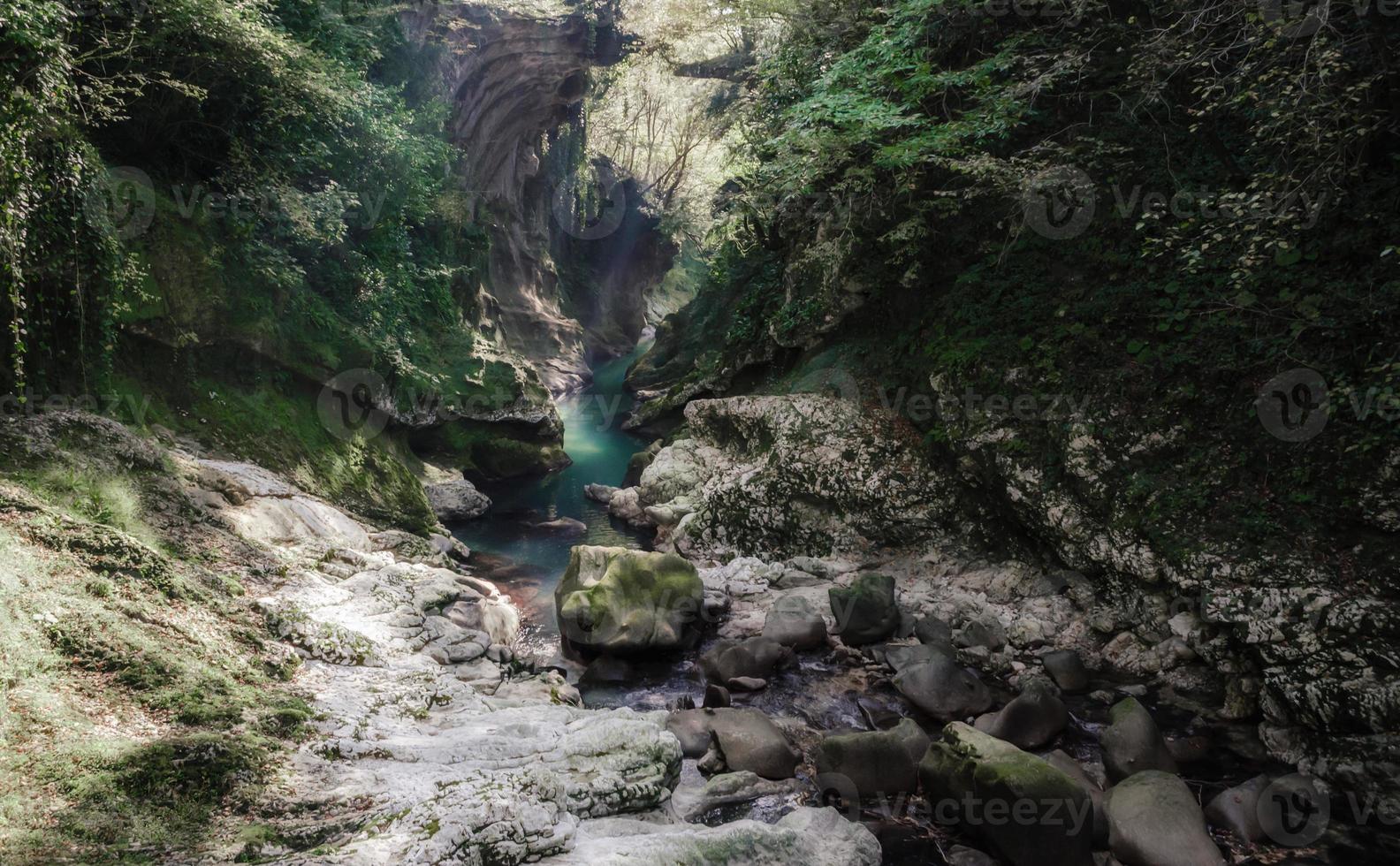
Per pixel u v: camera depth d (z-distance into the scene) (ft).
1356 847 18.20
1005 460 31.83
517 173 91.45
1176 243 30.83
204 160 34.09
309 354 37.37
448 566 33.94
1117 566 28.53
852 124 37.55
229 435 32.58
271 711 17.57
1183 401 29.01
